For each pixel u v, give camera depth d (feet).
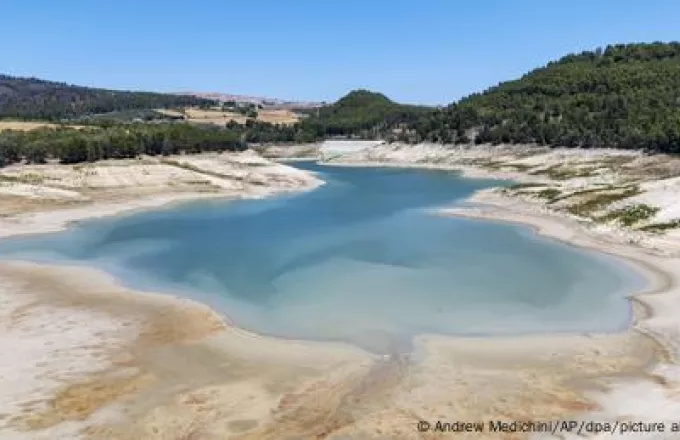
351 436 86.28
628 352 113.80
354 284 159.63
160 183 343.26
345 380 103.50
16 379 103.45
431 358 112.27
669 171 361.92
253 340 121.80
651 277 162.61
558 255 187.73
